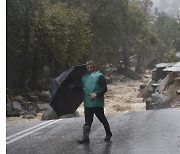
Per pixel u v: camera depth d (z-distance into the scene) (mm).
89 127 8016
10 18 25281
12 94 26828
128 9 53500
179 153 6832
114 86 47156
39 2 28062
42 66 31453
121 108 21688
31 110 21328
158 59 81375
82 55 37781
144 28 66625
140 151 7156
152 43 79688
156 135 8750
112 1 47156
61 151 7625
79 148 7734
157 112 13234
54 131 10617
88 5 46219
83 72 7793
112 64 55469
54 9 32094
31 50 27719
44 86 30594
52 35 29578
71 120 12992
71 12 35375
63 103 7840
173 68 23562
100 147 7695
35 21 27094
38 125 12211
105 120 8117
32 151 7922
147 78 67125
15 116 19359
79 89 7801
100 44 46531
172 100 18328
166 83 21953
